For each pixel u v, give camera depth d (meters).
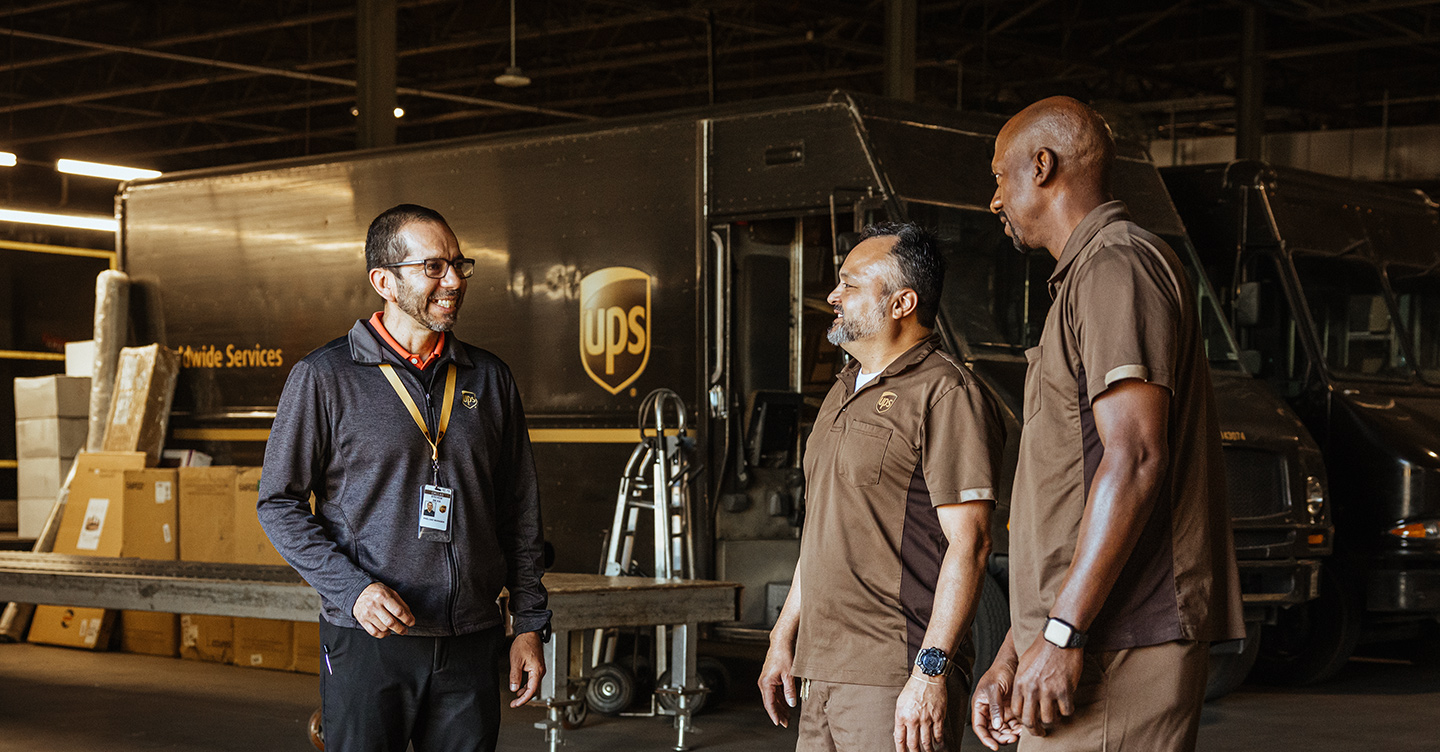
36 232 26.36
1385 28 17.92
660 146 7.09
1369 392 8.02
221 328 8.84
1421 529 7.58
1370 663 9.11
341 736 3.11
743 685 7.77
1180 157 24.22
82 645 8.99
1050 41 21.69
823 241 6.90
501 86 23.28
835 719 3.02
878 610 2.98
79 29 19.55
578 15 19.33
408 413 3.16
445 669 3.14
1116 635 2.44
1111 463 2.36
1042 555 2.52
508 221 7.59
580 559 7.28
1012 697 2.43
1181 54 21.91
